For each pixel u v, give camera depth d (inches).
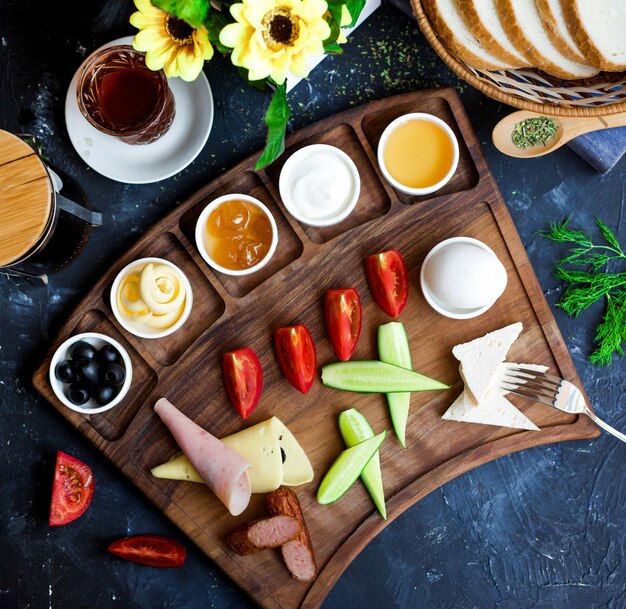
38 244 26.9
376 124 29.7
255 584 29.2
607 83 27.6
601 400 31.4
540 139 30.2
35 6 30.0
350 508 29.5
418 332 29.7
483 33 26.7
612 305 30.9
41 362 28.9
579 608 31.4
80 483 29.7
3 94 30.1
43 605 30.5
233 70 30.5
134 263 28.6
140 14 23.6
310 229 29.7
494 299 28.6
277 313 29.5
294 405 29.6
